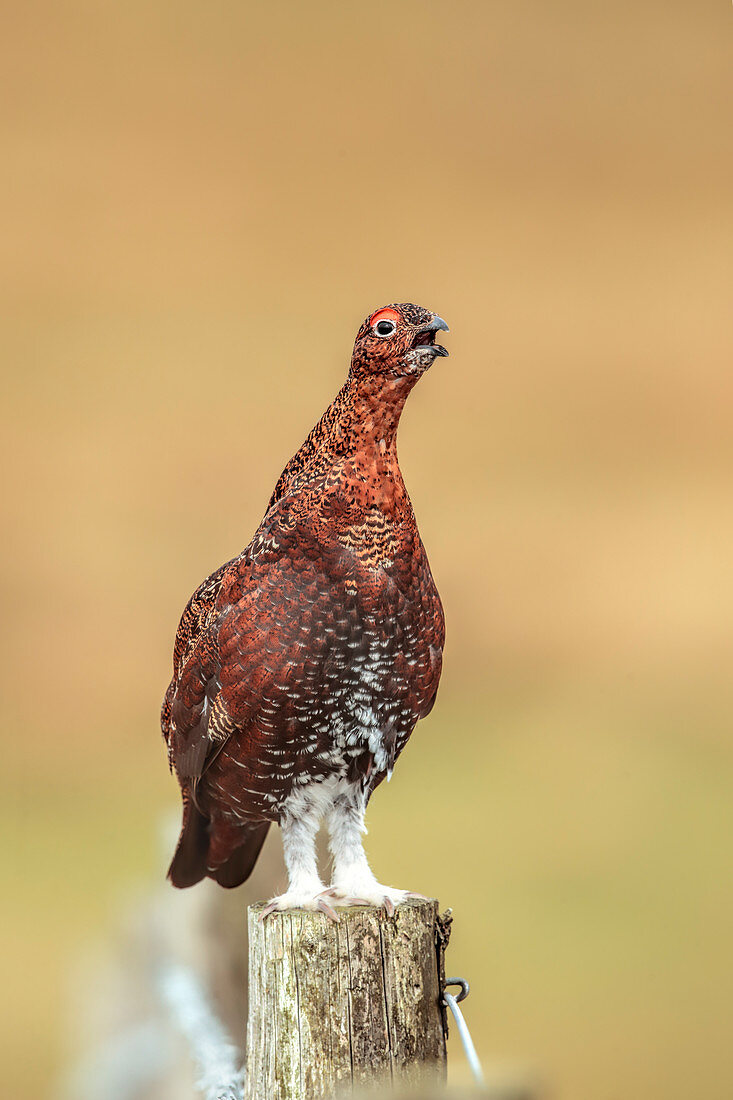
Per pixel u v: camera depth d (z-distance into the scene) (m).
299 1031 9.12
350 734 10.20
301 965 9.20
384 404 9.74
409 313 9.65
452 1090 8.91
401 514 9.91
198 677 10.32
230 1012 11.59
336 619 9.77
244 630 9.84
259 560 9.93
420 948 9.36
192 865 11.50
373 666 9.95
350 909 9.58
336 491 9.77
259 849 11.56
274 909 9.66
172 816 13.21
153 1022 11.97
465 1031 9.25
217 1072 10.76
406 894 9.86
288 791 10.44
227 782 10.52
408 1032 9.21
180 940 11.78
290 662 9.79
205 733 10.35
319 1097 9.06
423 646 10.19
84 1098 12.23
